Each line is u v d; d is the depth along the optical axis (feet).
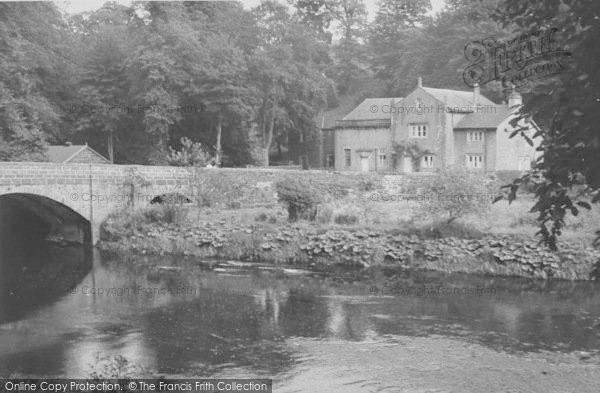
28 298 74.23
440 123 202.69
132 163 205.67
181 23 189.78
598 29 19.81
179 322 62.34
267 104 212.43
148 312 66.69
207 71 181.37
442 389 43.78
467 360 50.06
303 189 110.11
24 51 163.32
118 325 61.36
